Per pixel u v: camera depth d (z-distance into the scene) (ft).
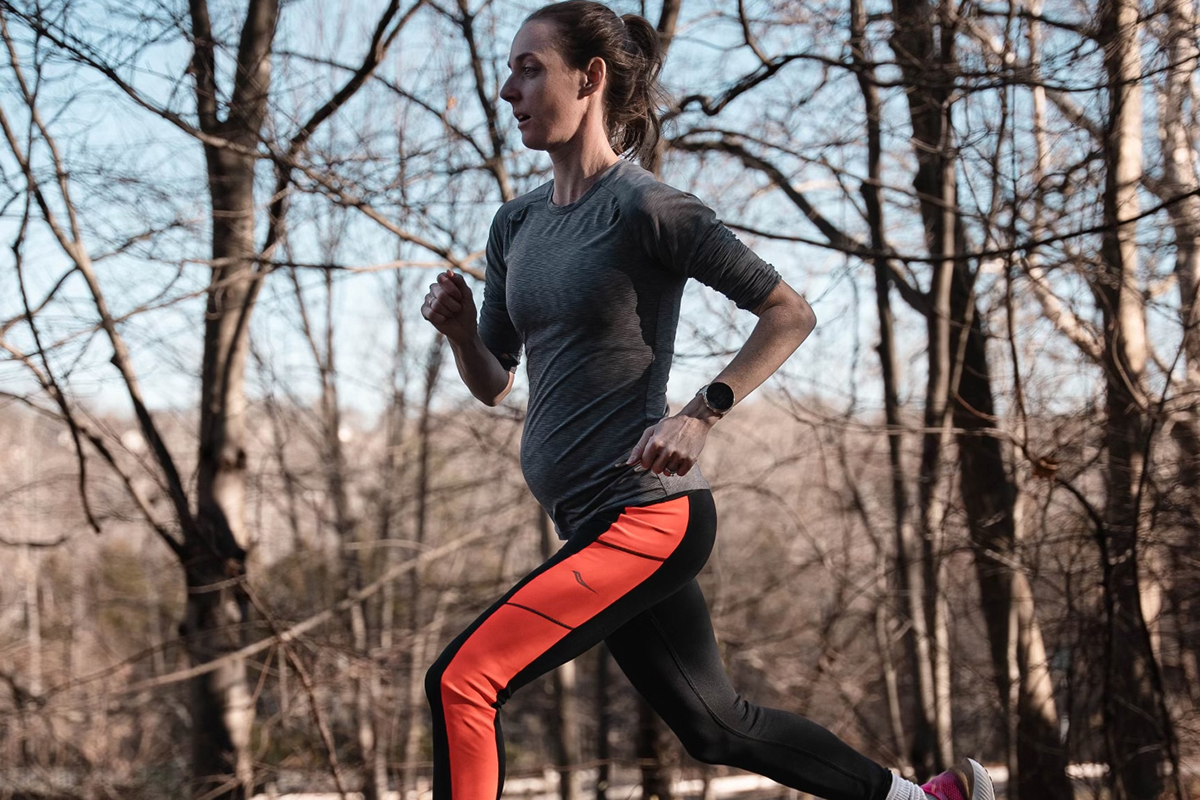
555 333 6.14
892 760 24.29
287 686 21.17
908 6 16.53
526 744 42.01
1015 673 19.86
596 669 43.91
